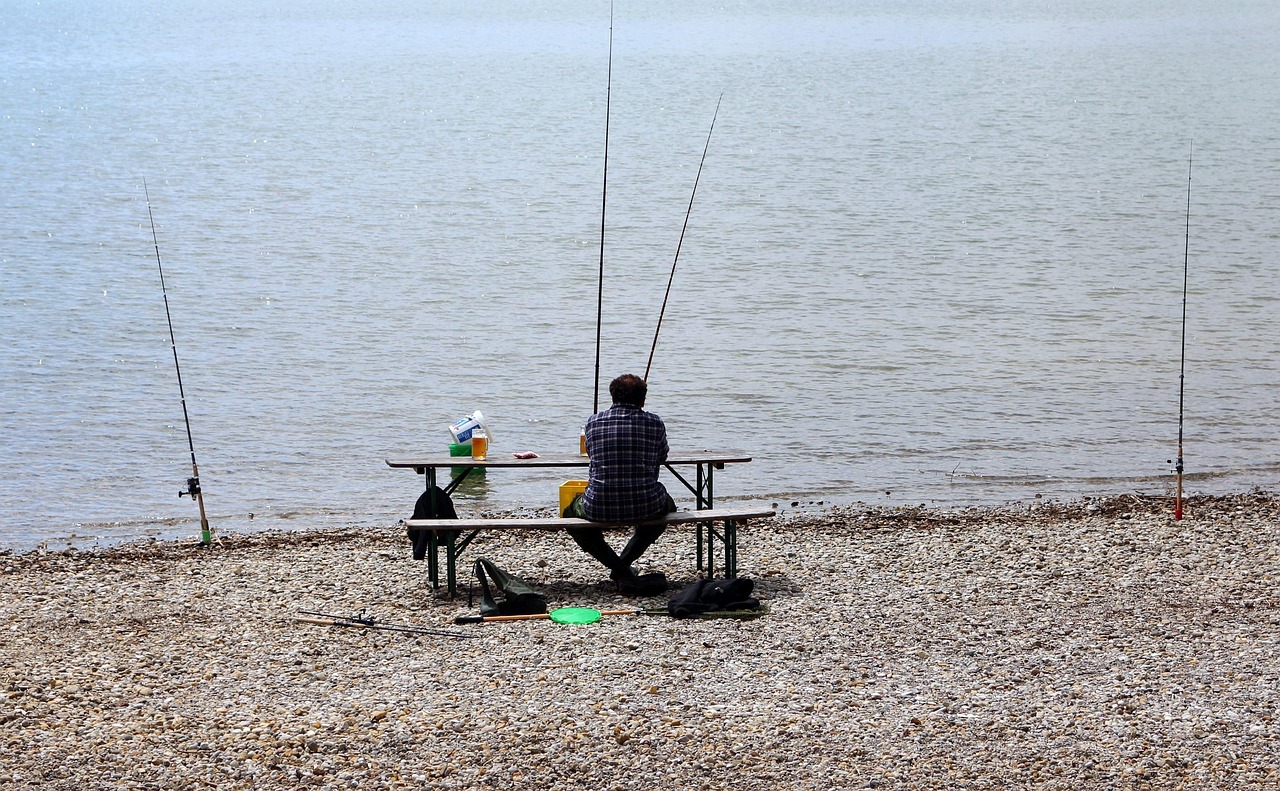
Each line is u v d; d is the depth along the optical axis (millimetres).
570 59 110188
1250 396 21297
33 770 7887
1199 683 9156
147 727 8531
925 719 8586
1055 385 22094
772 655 9828
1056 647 9977
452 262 33656
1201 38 120875
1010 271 32062
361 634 10477
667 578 12125
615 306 28531
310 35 145500
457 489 16891
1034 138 58719
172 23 169875
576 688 9164
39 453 18406
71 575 12492
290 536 14375
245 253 34688
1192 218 38906
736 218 39969
